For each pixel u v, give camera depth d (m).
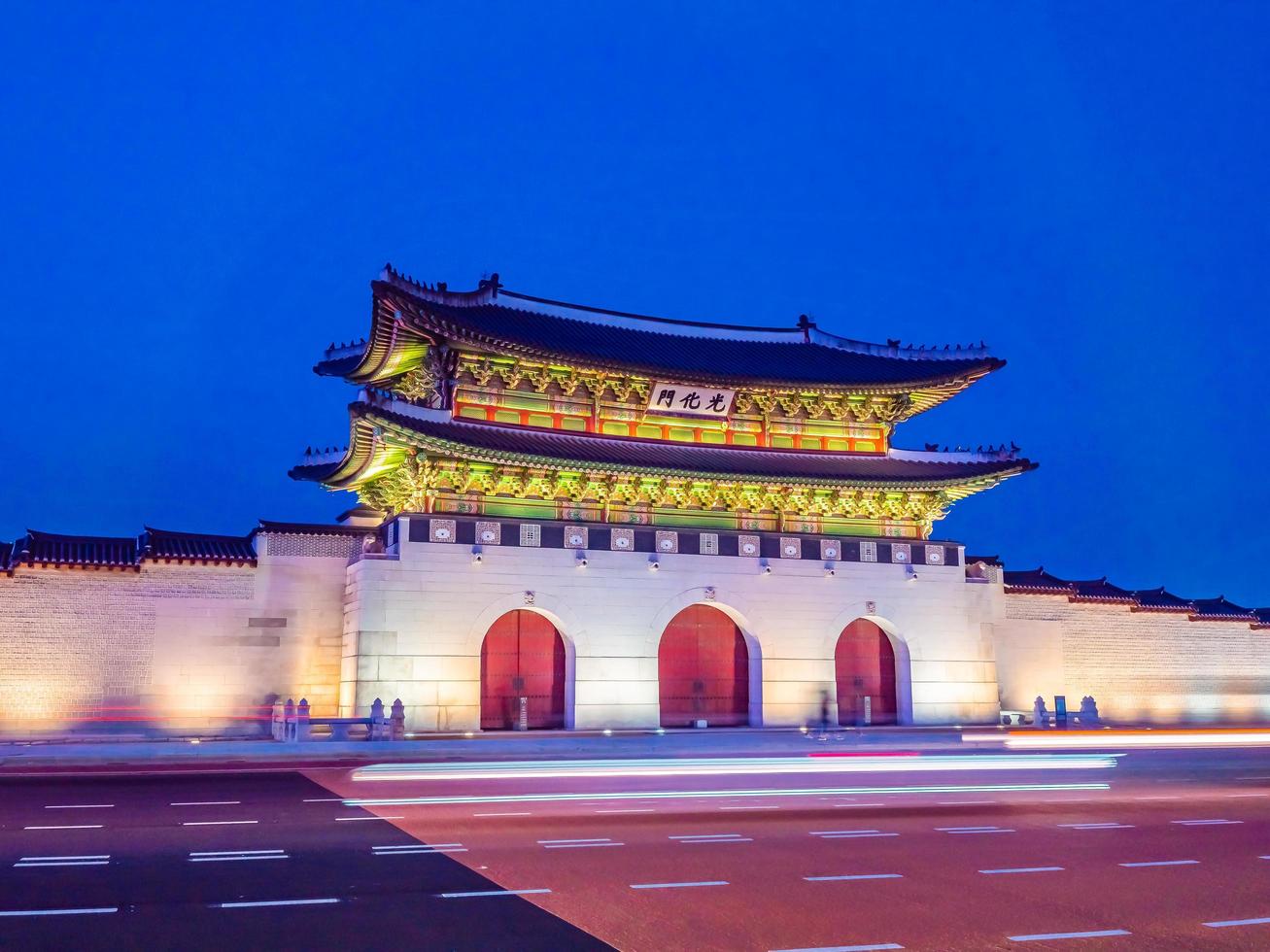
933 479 56.03
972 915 15.10
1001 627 60.66
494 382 52.12
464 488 49.72
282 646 48.69
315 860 18.38
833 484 53.91
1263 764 39.72
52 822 22.48
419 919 14.35
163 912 14.55
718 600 53.09
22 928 13.67
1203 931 14.43
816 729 53.06
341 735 44.47
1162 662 64.06
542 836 21.09
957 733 52.78
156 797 27.06
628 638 50.97
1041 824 23.67
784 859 19.06
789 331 66.12
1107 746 48.16
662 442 55.84
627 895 16.00
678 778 32.72
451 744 43.19
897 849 20.23
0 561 46.00
